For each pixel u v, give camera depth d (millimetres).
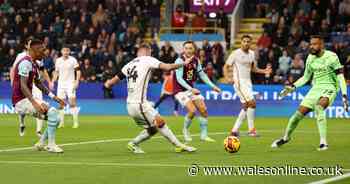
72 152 33562
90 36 80062
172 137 33094
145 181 24250
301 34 74625
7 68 77250
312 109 35031
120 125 54875
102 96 71688
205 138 40500
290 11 77688
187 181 24234
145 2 83938
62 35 81188
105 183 23891
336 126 54531
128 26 81688
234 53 43781
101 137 43375
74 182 24109
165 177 25125
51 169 27312
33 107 33000
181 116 67750
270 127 53344
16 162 29484
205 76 40344
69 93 53562
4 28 83438
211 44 80062
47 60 74250
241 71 43688
